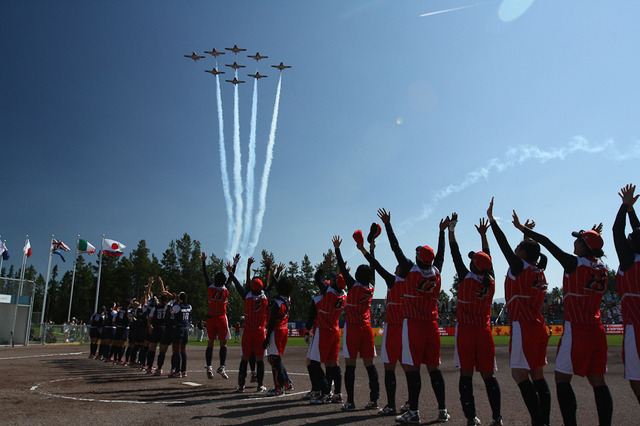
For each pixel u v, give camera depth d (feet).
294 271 293.84
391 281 21.42
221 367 32.48
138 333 45.16
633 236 14.75
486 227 20.04
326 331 23.98
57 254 122.42
